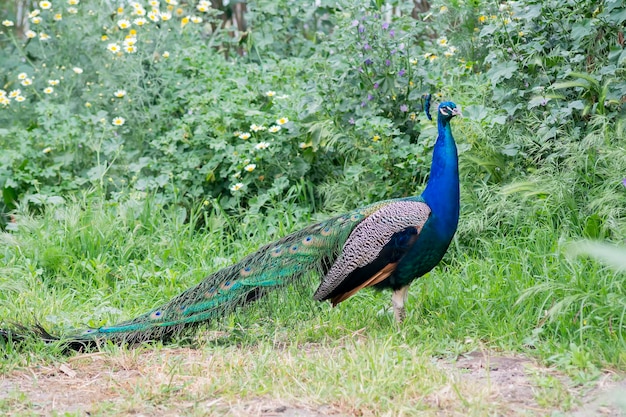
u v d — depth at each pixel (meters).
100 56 11.57
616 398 4.61
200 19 11.31
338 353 6.33
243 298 6.79
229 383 5.71
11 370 6.17
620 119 8.32
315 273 6.85
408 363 5.91
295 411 5.29
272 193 9.42
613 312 6.39
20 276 8.28
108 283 8.43
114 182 10.13
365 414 5.18
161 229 9.12
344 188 9.20
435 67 10.03
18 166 10.07
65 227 8.91
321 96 9.60
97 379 6.02
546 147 8.40
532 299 6.80
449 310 7.07
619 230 7.22
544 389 5.49
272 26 11.84
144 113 10.66
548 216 7.97
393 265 6.63
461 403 5.30
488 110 8.77
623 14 8.28
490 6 9.66
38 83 11.87
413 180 8.96
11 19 14.52
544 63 8.81
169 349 6.67
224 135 9.88
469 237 8.28
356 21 9.23
